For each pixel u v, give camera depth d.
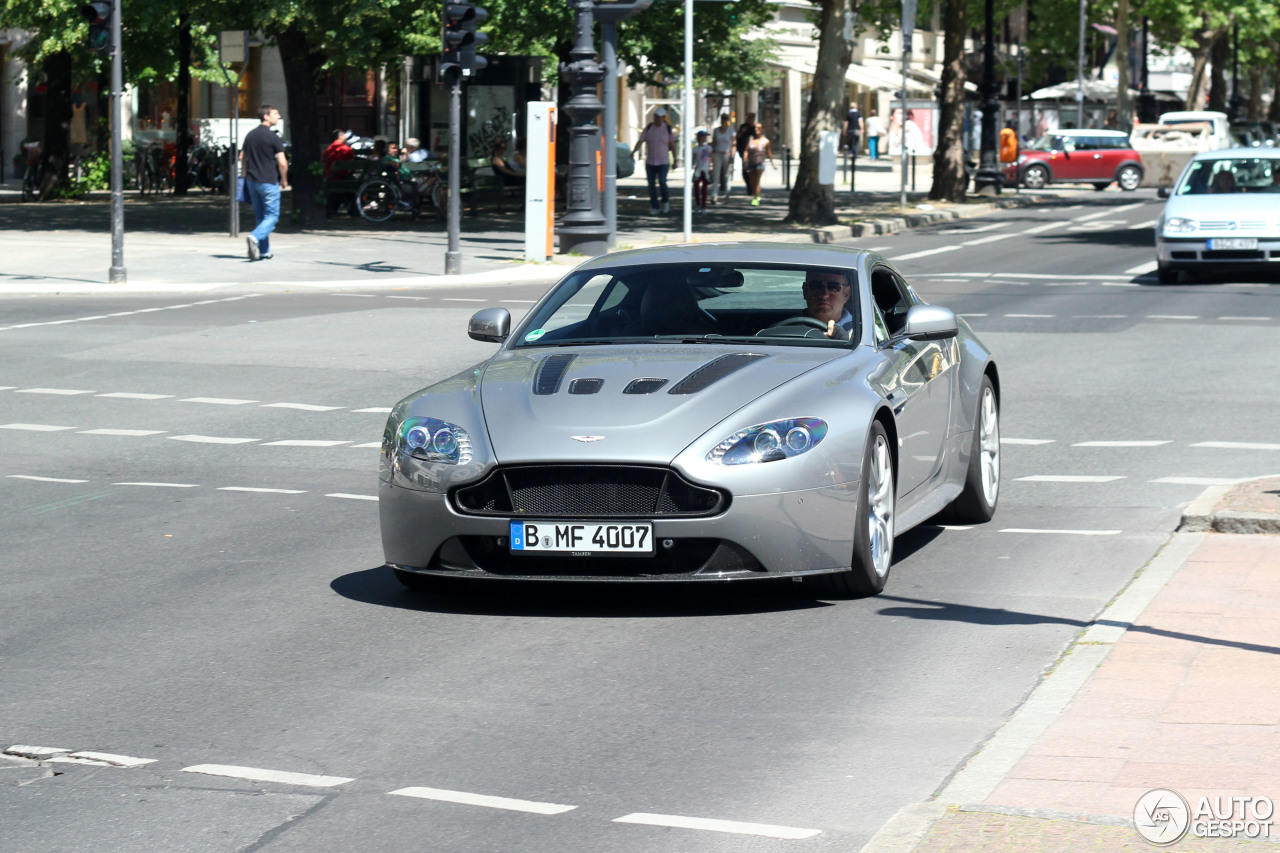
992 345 21.00
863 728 6.92
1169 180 67.94
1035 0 87.44
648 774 6.39
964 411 11.02
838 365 9.39
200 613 9.13
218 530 11.48
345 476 13.51
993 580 9.64
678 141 77.94
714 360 9.37
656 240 38.19
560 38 43.38
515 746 6.77
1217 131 68.81
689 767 6.46
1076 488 12.52
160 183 57.25
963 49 56.44
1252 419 15.41
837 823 5.81
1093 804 5.64
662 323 10.12
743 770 6.41
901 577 9.77
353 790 6.24
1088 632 8.12
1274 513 10.27
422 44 45.19
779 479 8.59
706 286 10.30
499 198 46.72
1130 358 19.66
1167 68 123.50
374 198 43.78
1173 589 8.95
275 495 12.75
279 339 22.27
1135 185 68.31
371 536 11.23
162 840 5.74
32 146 54.56
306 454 14.52
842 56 44.31
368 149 46.66
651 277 10.46
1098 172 68.50
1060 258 35.00
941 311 9.93
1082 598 9.15
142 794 6.22
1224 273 30.78
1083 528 11.10
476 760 6.59
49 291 28.47
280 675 7.88
